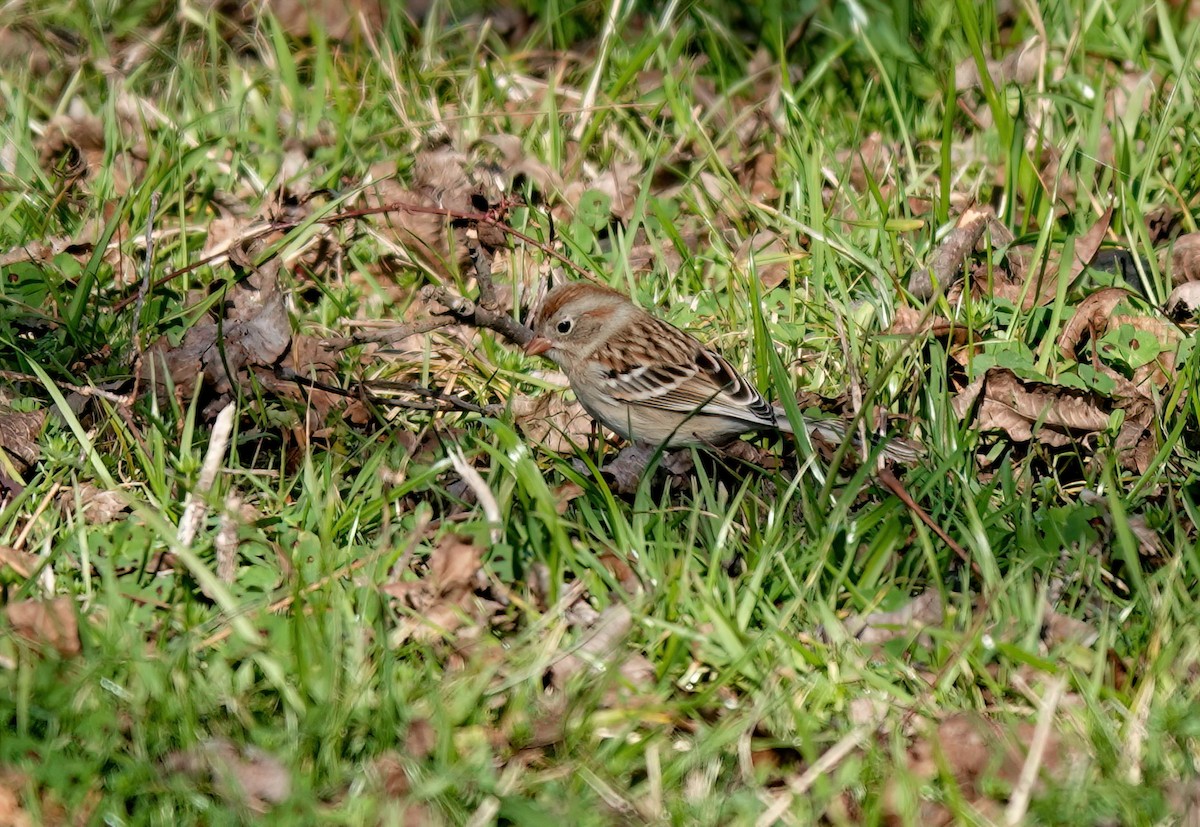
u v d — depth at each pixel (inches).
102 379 389.7
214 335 398.9
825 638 308.3
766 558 312.7
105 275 459.5
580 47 647.1
